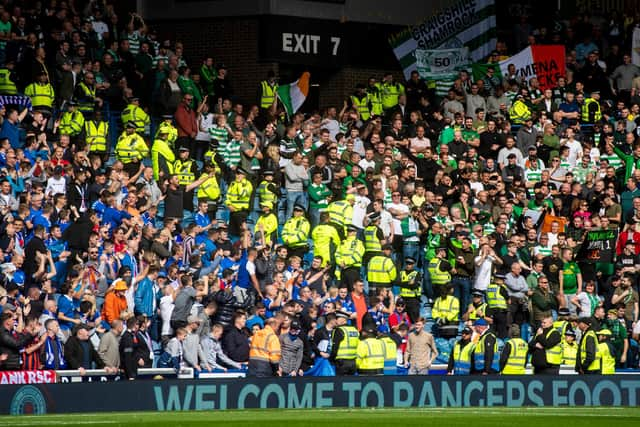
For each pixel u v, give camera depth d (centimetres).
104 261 5078
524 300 5803
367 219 5856
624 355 5712
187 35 7675
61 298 4775
